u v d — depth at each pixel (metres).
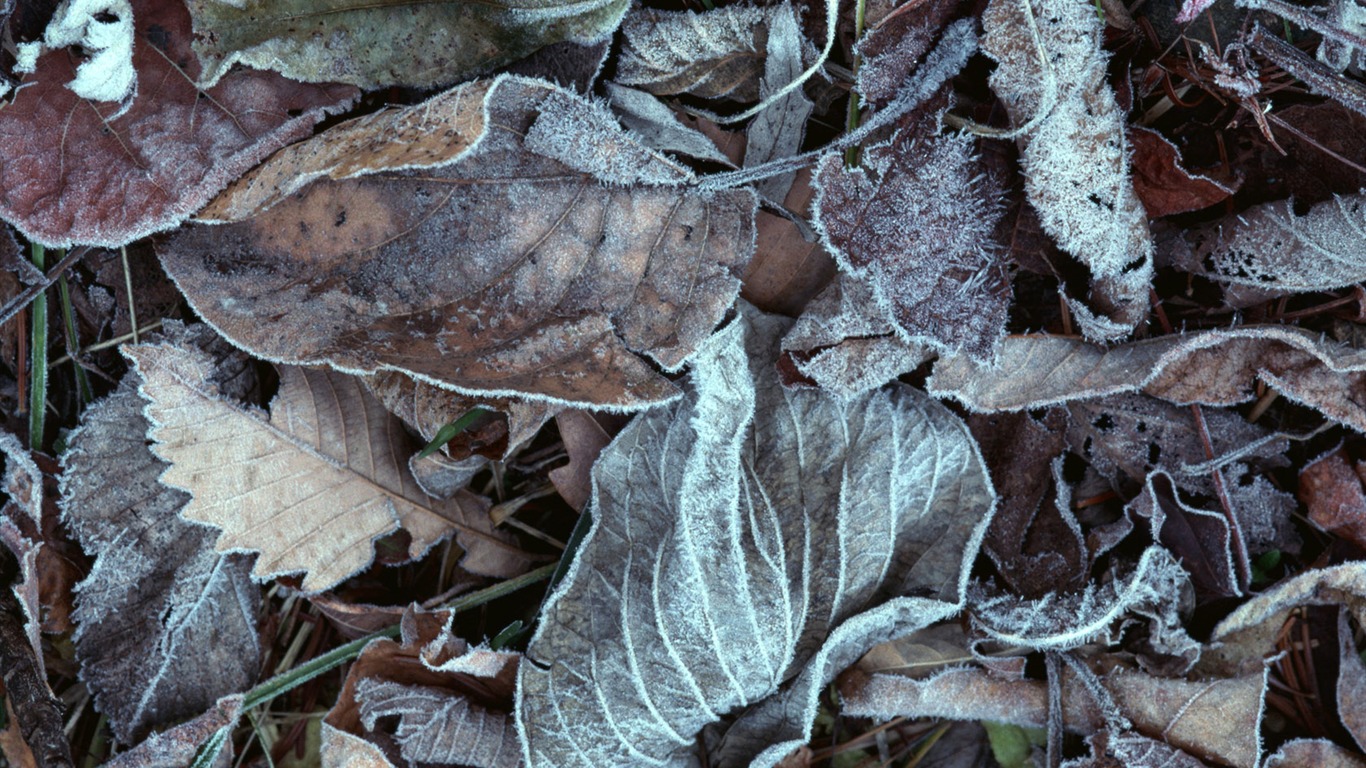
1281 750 0.61
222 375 0.60
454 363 0.58
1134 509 0.60
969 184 0.59
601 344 0.58
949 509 0.60
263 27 0.57
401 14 0.57
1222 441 0.61
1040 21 0.58
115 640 0.60
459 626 0.62
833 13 0.57
